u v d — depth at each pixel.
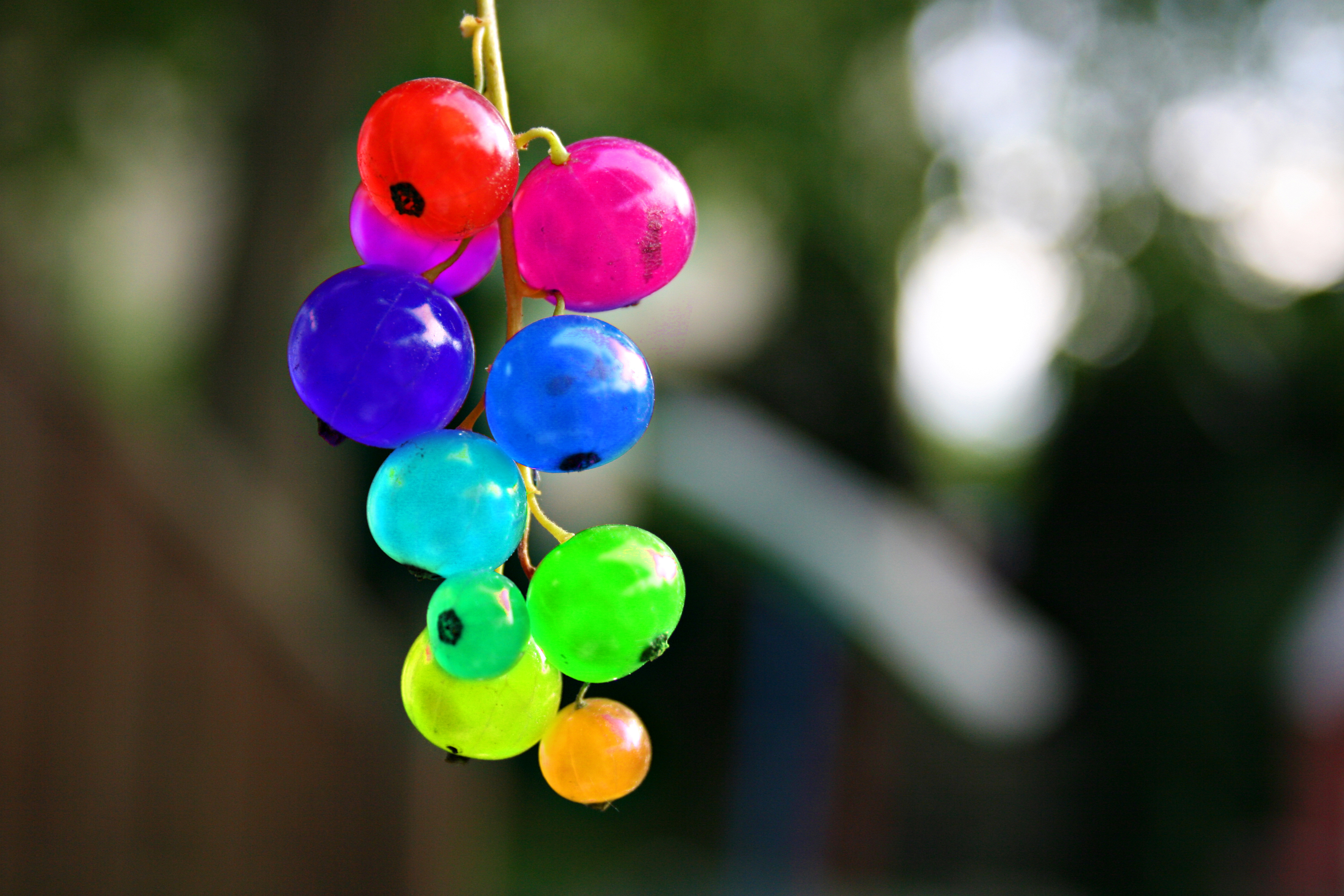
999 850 9.25
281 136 5.92
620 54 7.23
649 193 0.80
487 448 0.80
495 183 0.76
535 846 8.57
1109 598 9.66
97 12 6.18
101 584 3.49
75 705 3.46
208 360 5.98
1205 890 8.49
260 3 6.08
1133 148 8.30
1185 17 7.97
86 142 6.54
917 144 8.26
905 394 9.71
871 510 7.27
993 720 6.56
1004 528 10.73
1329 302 8.90
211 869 3.68
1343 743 7.88
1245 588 8.93
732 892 7.27
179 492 3.60
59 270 8.86
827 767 7.43
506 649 0.77
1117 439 9.80
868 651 6.37
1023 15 8.08
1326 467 9.08
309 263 6.18
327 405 0.77
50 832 3.42
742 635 8.83
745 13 7.15
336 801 3.90
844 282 9.11
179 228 9.70
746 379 9.25
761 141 7.30
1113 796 9.20
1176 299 8.89
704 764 9.48
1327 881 7.94
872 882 8.95
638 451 6.64
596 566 0.77
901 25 7.47
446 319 0.79
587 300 0.83
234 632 3.71
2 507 3.32
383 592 6.81
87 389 3.43
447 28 6.85
